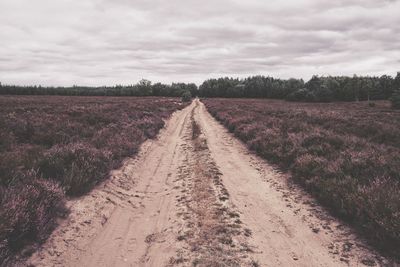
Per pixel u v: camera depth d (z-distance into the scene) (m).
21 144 9.48
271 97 124.62
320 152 10.03
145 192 7.50
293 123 16.81
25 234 4.41
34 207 4.82
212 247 4.71
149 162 10.68
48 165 7.01
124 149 10.76
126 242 4.95
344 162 8.30
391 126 14.91
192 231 5.25
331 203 6.39
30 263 4.02
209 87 153.88
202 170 9.31
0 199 4.80
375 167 7.77
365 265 4.35
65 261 4.29
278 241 5.03
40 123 12.38
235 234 5.16
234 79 173.75
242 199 6.96
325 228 5.53
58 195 5.54
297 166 8.99
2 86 99.12
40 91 102.88
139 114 22.05
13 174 5.91
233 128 19.69
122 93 119.38
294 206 6.59
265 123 18.23
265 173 9.30
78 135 11.45
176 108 43.91
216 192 7.25
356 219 5.61
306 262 4.43
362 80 102.44
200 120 27.72
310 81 114.31
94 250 4.66
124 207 6.45
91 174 7.19
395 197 5.59
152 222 5.73
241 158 11.48
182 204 6.57
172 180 8.50
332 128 15.77
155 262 4.35
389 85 100.62
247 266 4.25
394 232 4.67
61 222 5.16
